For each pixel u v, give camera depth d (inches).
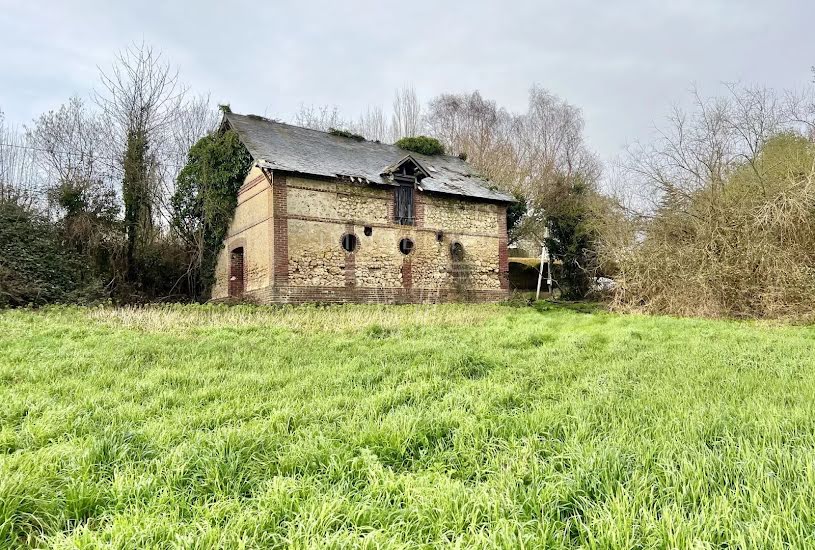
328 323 476.1
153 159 855.7
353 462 125.9
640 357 287.9
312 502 103.4
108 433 143.8
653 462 119.4
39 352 299.0
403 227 803.4
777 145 699.4
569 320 563.8
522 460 123.6
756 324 509.0
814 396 176.6
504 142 1464.1
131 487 111.0
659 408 172.7
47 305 598.9
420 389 199.6
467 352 279.9
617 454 119.8
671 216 716.7
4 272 598.2
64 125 886.4
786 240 570.6
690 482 105.1
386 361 273.9
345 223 748.6
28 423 158.9
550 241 1074.7
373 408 175.2
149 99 821.9
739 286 585.9
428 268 824.3
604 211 879.1
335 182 744.3
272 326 447.5
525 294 1037.8
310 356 295.6
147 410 180.1
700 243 639.1
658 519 93.5
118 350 302.7
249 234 767.7
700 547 80.3
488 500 102.1
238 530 93.4
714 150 708.7
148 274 832.9
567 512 103.3
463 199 874.8
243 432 142.7
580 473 111.3
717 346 323.9
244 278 782.5
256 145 742.5
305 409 177.2
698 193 700.0
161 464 124.1
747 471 110.8
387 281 780.0
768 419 146.8
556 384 217.9
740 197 637.3
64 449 132.3
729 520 89.8
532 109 1546.5
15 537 93.9
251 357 291.7
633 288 679.7
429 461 132.4
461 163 1037.2
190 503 108.4
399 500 109.2
